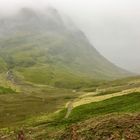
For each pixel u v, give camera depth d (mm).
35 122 99375
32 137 68750
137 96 92812
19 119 117875
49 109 135250
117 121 56656
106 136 51438
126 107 78312
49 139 61562
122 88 185250
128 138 48188
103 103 97312
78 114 91875
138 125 52062
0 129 97625
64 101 166125
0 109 151000
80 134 55500
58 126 77625
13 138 72875
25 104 167625
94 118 68312
